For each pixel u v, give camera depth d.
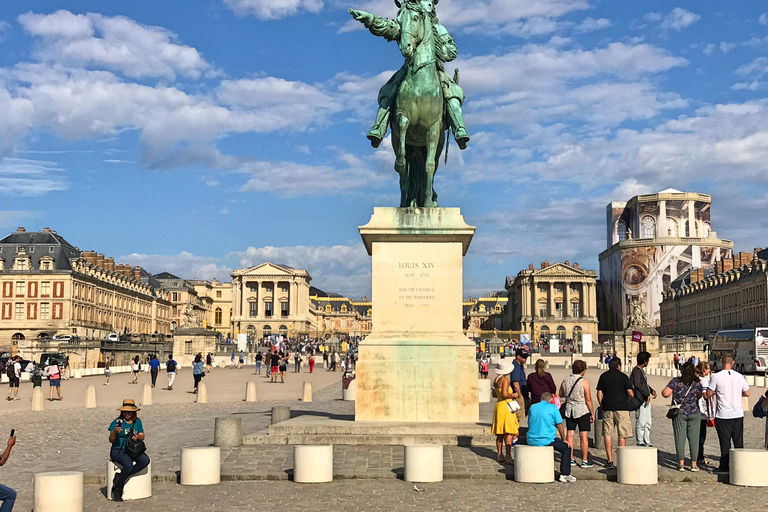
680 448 14.86
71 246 120.69
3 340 109.19
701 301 125.12
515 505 12.09
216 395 38.69
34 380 32.19
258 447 16.47
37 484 11.84
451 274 16.94
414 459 13.69
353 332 155.12
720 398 14.81
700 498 12.73
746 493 13.16
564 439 16.70
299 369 66.56
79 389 44.72
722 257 135.50
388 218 16.91
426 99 17.16
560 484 13.70
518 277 180.25
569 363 79.00
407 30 17.03
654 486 13.68
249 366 82.38
